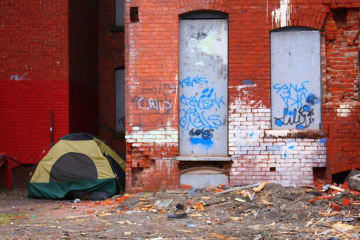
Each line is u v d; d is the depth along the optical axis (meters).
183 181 9.76
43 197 10.30
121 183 10.58
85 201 9.82
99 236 6.16
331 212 7.10
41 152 11.95
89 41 13.52
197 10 9.72
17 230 6.65
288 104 9.66
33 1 12.02
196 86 9.89
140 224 6.92
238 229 6.43
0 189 11.85
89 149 10.32
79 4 12.72
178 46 9.81
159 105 9.77
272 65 9.69
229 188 9.03
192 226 6.71
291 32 9.67
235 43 9.60
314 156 9.47
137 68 9.80
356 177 8.37
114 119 14.10
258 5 9.58
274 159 9.50
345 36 9.66
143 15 9.80
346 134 9.48
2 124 12.05
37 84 12.01
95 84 14.00
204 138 9.84
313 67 9.66
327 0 9.50
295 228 6.40
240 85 9.59
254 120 9.55
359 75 9.59
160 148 9.73
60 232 6.46
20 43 12.05
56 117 11.93
